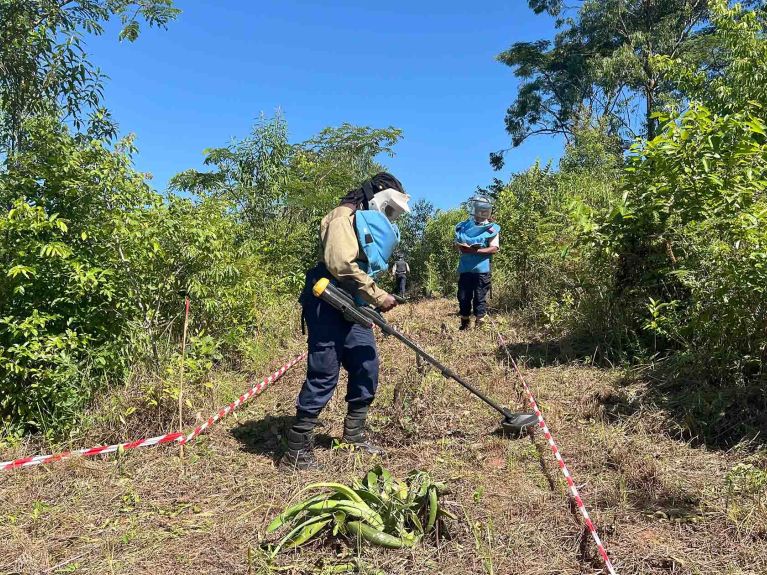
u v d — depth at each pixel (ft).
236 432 14.02
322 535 8.55
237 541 8.93
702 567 7.77
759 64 30.04
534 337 22.58
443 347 22.54
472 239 26.25
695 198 15.64
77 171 15.33
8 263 14.39
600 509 9.49
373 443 13.09
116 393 14.23
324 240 11.76
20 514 10.11
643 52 89.61
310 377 11.75
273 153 35.76
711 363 13.42
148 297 16.79
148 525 9.60
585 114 63.82
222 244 19.86
